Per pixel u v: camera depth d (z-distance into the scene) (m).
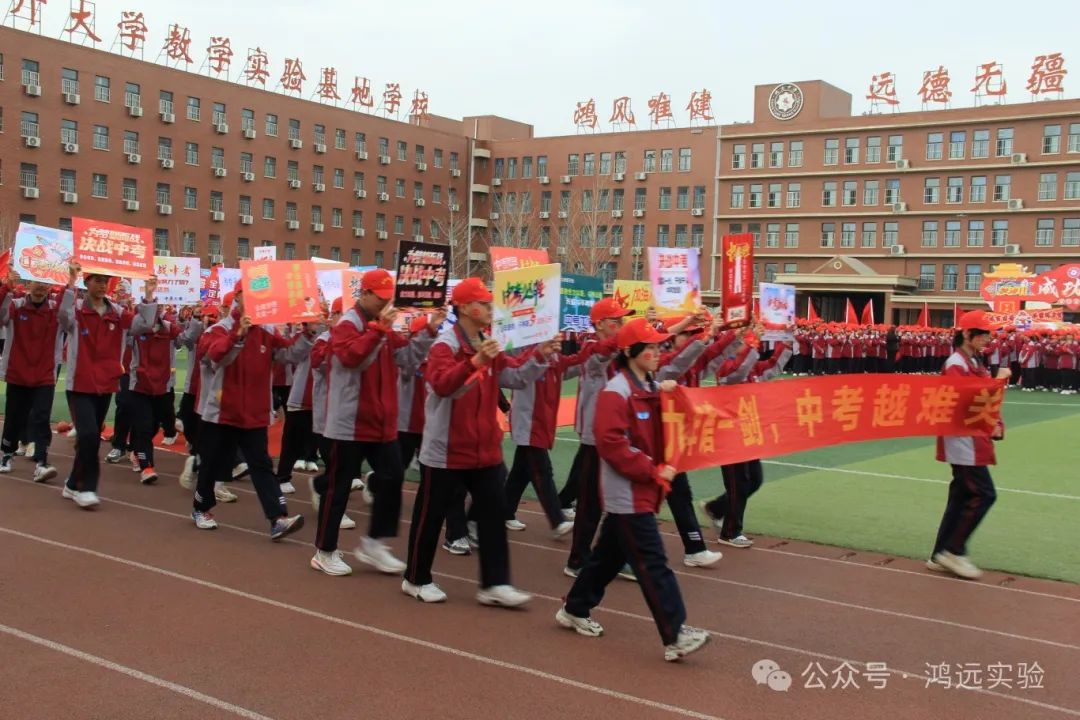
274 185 57.28
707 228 61.81
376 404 7.02
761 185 60.72
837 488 11.51
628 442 5.41
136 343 10.38
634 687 5.08
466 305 6.09
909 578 7.48
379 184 62.91
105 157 49.62
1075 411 22.23
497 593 6.40
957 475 7.52
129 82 50.62
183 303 12.71
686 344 7.69
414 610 6.29
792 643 5.88
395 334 7.24
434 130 65.81
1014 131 54.28
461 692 4.95
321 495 7.20
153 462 11.20
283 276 7.90
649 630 6.06
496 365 6.41
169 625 5.83
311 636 5.72
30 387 10.27
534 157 66.75
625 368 5.57
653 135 63.22
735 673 5.34
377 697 4.85
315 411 8.64
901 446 15.34
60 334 10.31
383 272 6.91
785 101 60.00
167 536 8.05
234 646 5.51
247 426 7.95
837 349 33.38
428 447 6.36
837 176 58.53
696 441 6.78
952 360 7.75
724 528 8.51
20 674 5.01
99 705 4.66
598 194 62.88
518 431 8.39
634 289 11.09
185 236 53.12
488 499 6.42
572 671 5.29
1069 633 6.19
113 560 7.25
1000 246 54.56
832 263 54.66
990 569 7.79
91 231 9.15
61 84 47.84
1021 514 10.04
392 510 7.21
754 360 8.59
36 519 8.48
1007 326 30.20
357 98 62.34
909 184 56.91
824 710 4.87
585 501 7.27
